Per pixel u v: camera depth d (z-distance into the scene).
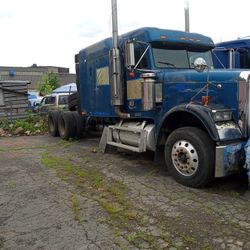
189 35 6.92
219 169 4.89
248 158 4.76
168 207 4.50
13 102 17.52
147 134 6.43
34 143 10.47
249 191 5.07
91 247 3.51
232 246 3.43
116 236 3.73
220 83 5.31
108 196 5.02
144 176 6.02
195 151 5.16
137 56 6.64
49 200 4.94
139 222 4.06
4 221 4.24
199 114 5.10
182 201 4.70
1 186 5.72
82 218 4.24
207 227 3.87
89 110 9.07
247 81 5.00
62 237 3.75
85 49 8.98
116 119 8.17
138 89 6.73
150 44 6.47
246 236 3.63
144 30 6.55
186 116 5.74
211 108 5.13
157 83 6.23
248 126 5.08
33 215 4.40
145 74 6.18
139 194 5.05
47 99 17.66
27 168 6.94
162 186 5.40
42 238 3.75
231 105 5.20
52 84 40.28
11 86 17.39
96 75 8.45
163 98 6.15
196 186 5.22
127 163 7.06
